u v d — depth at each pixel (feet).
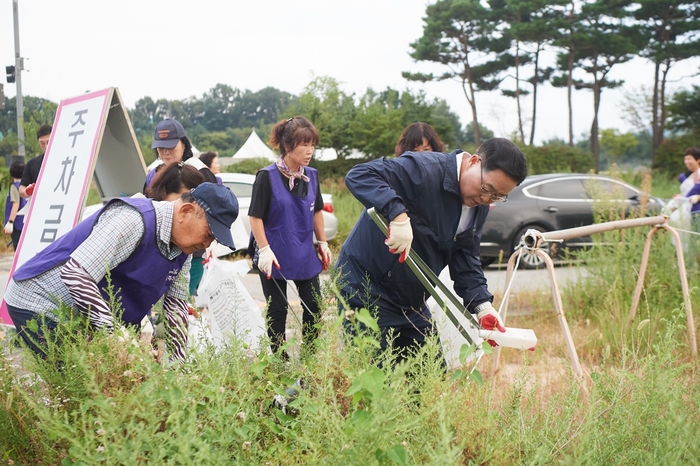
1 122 176.86
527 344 10.31
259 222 14.39
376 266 10.89
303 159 14.60
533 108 179.83
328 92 114.11
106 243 9.05
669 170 128.77
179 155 15.49
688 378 9.84
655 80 164.96
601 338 16.47
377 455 5.84
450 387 7.36
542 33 163.12
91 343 8.02
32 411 7.97
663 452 7.01
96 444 6.93
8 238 47.60
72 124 15.99
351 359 8.13
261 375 8.27
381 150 109.91
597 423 7.94
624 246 21.56
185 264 10.61
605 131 202.80
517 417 7.79
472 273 11.45
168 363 8.59
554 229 35.53
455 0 169.68
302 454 6.95
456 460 6.31
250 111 432.25
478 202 10.46
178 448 6.27
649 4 159.12
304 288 15.03
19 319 9.46
